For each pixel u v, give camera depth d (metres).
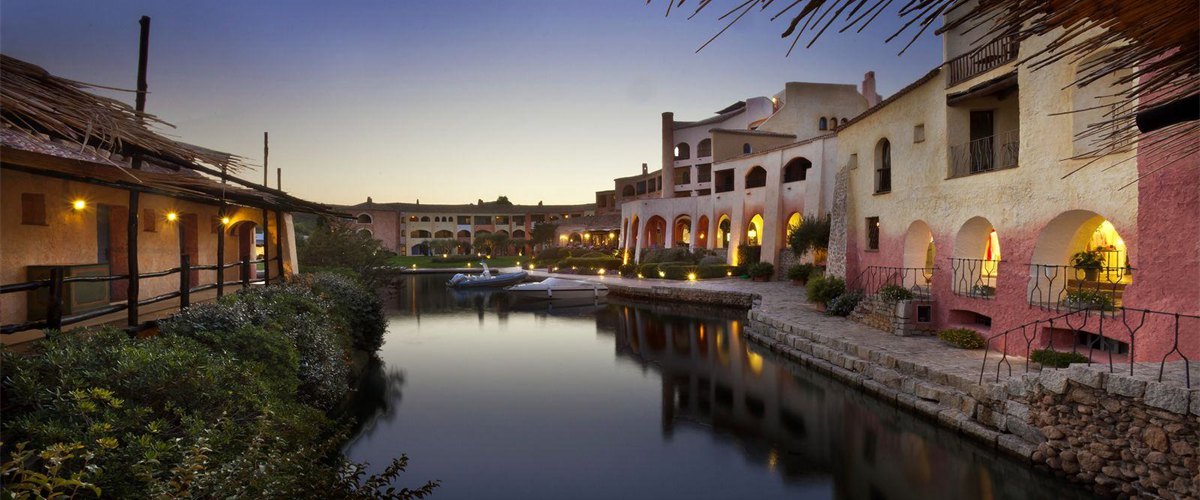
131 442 4.03
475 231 77.69
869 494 8.01
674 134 52.06
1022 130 11.17
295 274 16.84
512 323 24.59
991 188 12.07
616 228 60.09
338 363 10.95
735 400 12.69
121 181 7.10
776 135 41.16
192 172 8.81
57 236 8.85
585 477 8.78
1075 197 9.95
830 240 20.84
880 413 11.06
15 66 3.08
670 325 23.27
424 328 23.25
